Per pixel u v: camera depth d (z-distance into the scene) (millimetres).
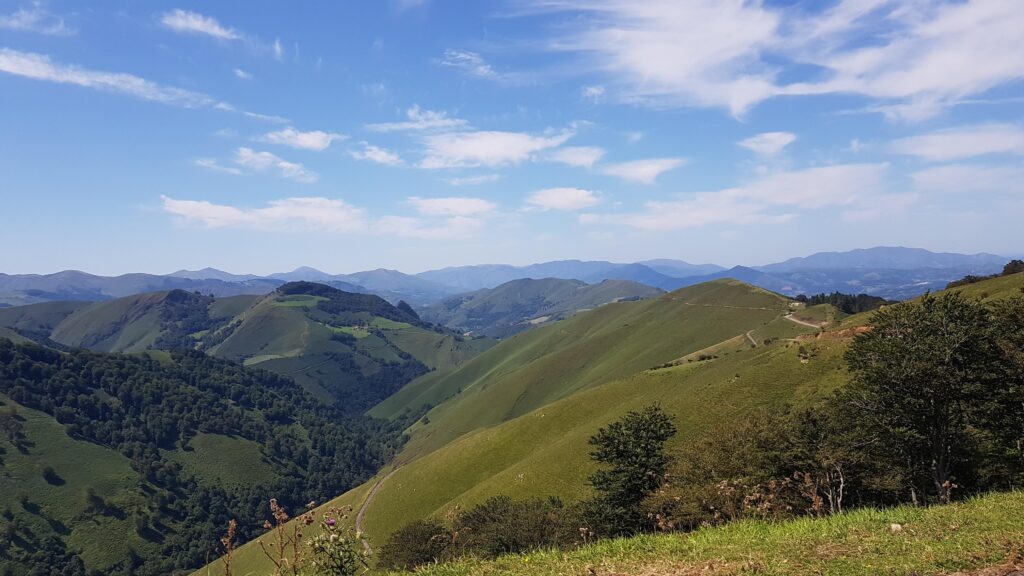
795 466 31500
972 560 9320
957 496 30219
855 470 31797
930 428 30359
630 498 45312
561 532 44406
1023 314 30297
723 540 11828
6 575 118625
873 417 31328
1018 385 28453
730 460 34562
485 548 44500
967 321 29703
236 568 73250
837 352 67688
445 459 107312
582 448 79875
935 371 28078
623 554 11305
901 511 13523
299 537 9273
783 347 78938
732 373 78875
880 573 9062
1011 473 29281
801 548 10711
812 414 35594
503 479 81312
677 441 65812
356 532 9398
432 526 50281
